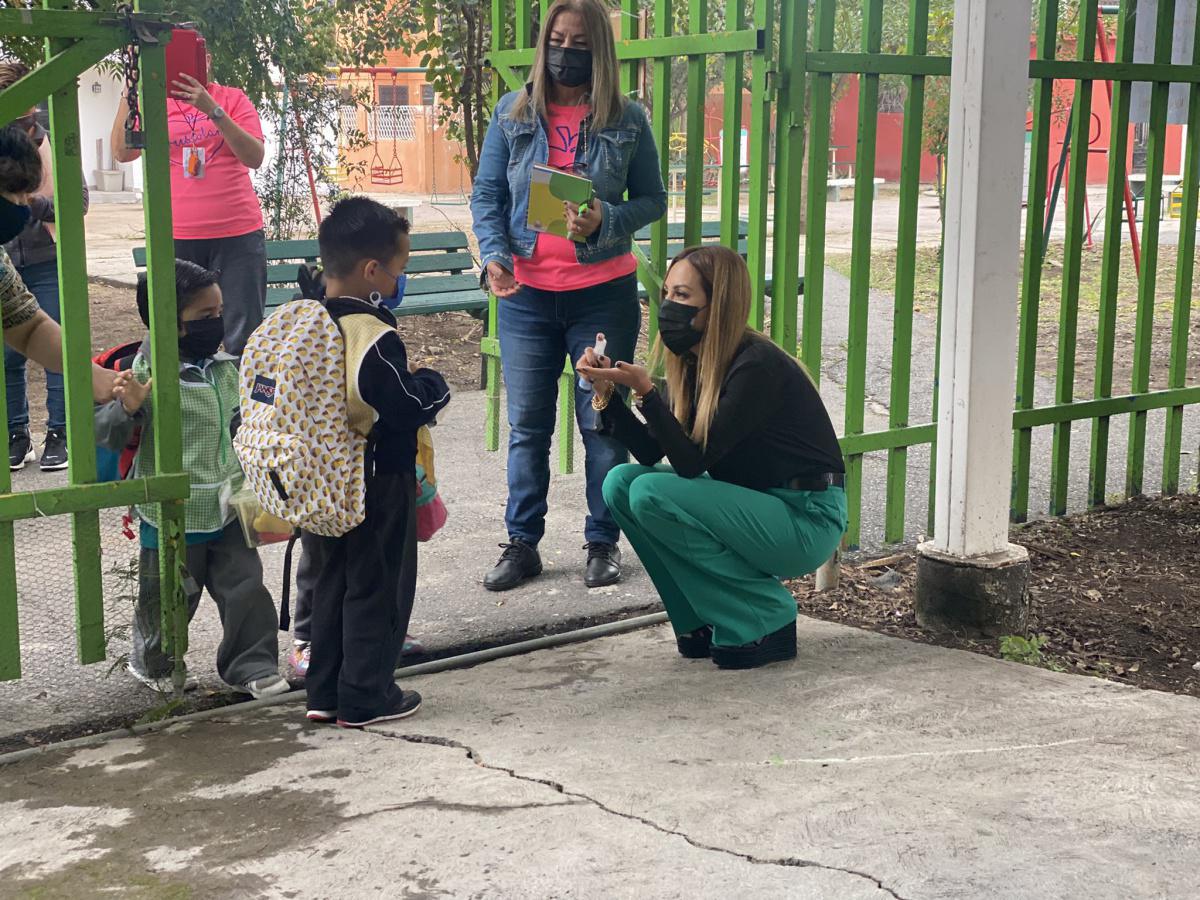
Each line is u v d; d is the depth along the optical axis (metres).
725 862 2.78
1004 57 4.25
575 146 4.73
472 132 9.93
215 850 2.90
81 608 3.72
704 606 4.04
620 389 4.92
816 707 3.74
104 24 3.45
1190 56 6.07
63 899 2.70
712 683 3.97
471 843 2.89
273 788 3.24
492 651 4.32
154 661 3.99
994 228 4.31
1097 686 3.91
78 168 3.50
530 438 4.99
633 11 5.36
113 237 17.55
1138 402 6.05
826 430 4.07
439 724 3.67
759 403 3.86
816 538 4.02
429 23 9.86
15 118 3.39
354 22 11.29
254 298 6.76
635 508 3.91
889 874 2.71
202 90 5.95
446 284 8.49
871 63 4.89
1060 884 2.65
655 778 3.24
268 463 3.43
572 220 4.59
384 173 26.92
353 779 3.28
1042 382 8.65
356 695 3.63
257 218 6.75
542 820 3.00
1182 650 4.48
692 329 3.92
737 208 4.96
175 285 3.68
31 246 6.15
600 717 3.70
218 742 3.59
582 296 4.85
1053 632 4.59
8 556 3.60
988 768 3.27
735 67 4.80
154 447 3.81
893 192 26.41
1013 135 4.30
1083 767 3.27
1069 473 6.78
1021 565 4.46
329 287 3.62
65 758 3.49
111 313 10.65
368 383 3.44
